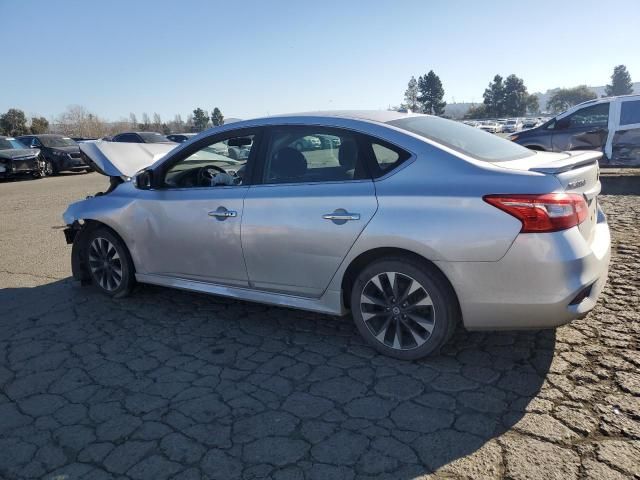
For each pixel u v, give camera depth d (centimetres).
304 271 360
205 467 247
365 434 266
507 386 304
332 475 237
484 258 295
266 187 375
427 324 326
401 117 372
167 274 444
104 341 394
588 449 245
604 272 315
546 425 264
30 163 1864
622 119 1019
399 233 314
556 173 295
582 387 296
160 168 437
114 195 473
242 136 396
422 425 271
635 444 246
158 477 242
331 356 354
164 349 377
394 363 340
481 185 300
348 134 349
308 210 349
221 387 320
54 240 769
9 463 256
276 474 240
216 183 419
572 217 291
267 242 370
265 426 277
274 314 434
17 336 410
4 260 658
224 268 401
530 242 286
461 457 245
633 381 298
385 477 234
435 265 314
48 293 513
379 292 341
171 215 423
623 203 829
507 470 234
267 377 330
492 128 5600
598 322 378
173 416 290
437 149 321
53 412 300
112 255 481
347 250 336
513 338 363
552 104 9925
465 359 339
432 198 309
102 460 255
